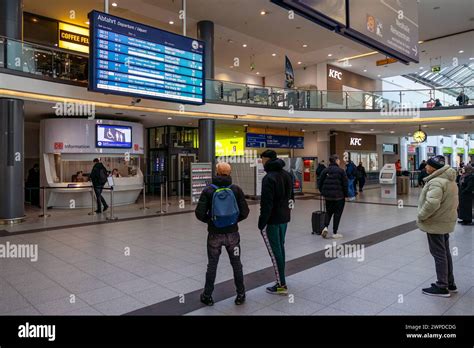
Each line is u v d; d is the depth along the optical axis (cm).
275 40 1512
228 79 1983
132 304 354
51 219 908
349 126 1691
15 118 839
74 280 429
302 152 2050
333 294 375
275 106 1410
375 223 828
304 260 510
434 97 1551
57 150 1113
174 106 1141
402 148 2538
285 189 380
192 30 1406
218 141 1792
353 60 1831
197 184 1202
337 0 431
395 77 2444
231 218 338
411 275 438
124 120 1284
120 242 639
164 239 665
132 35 838
